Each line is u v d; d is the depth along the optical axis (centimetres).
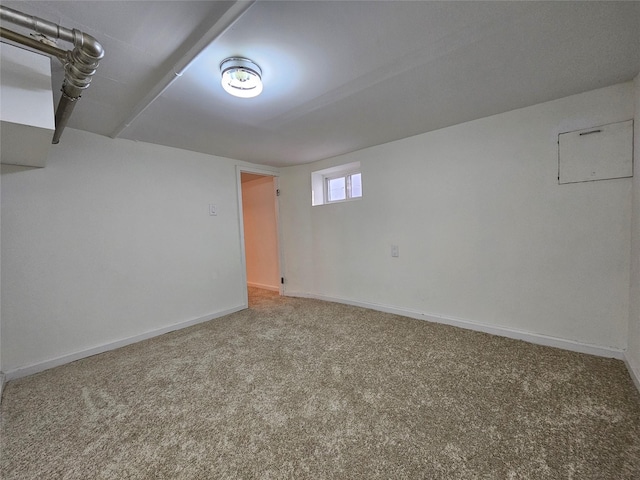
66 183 214
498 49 137
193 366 197
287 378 177
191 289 293
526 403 144
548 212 206
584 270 195
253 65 141
